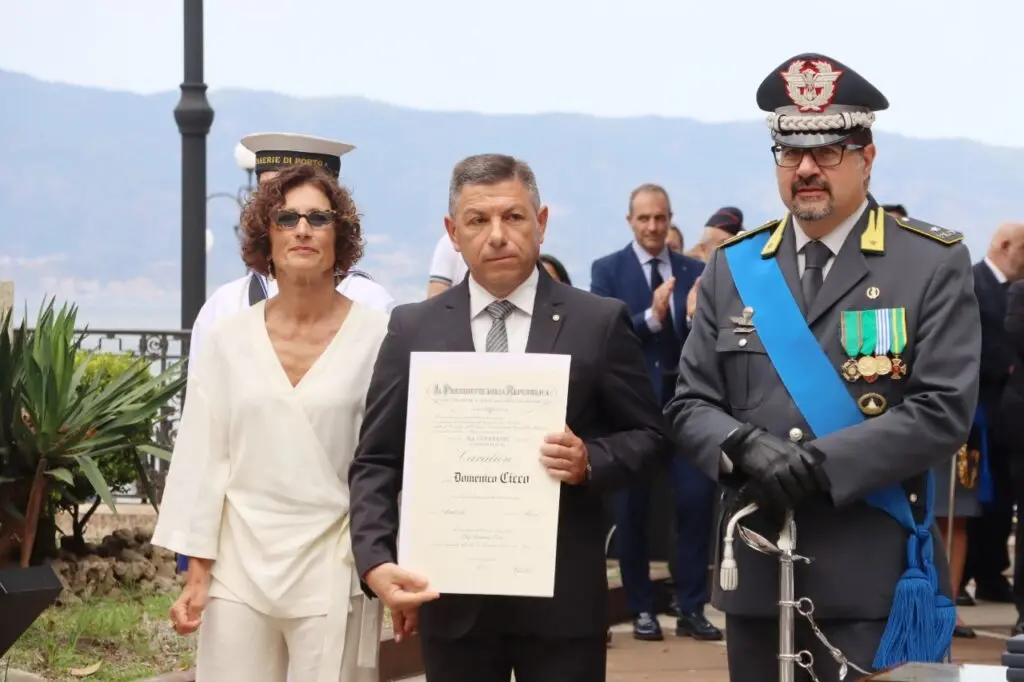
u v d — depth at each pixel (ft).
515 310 27.86
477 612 27.25
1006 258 56.65
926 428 26.61
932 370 26.96
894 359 27.22
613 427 28.04
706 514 53.62
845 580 27.27
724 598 28.50
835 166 27.61
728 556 26.89
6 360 45.32
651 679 47.60
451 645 27.63
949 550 60.59
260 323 29.71
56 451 45.68
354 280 35.83
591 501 27.61
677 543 54.13
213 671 28.91
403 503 26.96
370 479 27.89
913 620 27.09
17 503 46.70
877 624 27.37
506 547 26.66
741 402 28.19
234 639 28.84
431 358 27.25
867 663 27.27
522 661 27.73
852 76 27.71
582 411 27.58
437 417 27.09
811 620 27.22
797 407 27.43
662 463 28.35
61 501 49.29
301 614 28.63
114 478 57.26
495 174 27.45
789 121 27.71
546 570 26.55
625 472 27.22
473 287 28.04
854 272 27.71
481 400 27.02
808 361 27.55
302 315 29.81
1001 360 56.39
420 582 26.68
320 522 28.81
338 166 37.55
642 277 54.03
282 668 29.32
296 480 28.84
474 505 26.81
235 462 29.14
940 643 27.32
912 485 27.68
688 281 53.83
